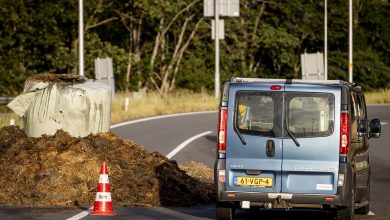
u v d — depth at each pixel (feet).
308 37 407.44
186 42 368.48
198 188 86.58
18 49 314.35
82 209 77.46
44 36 308.81
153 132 170.81
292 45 381.19
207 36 377.09
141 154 88.79
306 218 77.00
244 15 383.24
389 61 429.79
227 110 70.59
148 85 366.43
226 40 385.29
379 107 256.93
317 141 69.56
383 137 166.09
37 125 89.30
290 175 69.82
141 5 325.83
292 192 69.72
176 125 189.37
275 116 69.97
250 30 383.86
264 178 70.03
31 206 79.05
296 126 69.82
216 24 284.82
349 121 69.72
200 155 131.23
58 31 312.29
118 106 224.74
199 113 231.91
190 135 165.17
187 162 121.29
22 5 303.27
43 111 89.15
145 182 84.38
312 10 399.65
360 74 416.05
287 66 405.39
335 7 406.41
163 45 365.40
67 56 312.09
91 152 85.92
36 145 86.53
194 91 368.07
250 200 70.08
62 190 81.41
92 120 90.07
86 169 83.61
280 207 69.97
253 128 70.23
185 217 73.92
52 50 312.91
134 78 349.20
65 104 89.04
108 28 357.20
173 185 84.53
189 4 352.49
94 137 89.45
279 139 69.82
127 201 82.33
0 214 73.36
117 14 346.74
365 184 78.28
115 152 87.86
